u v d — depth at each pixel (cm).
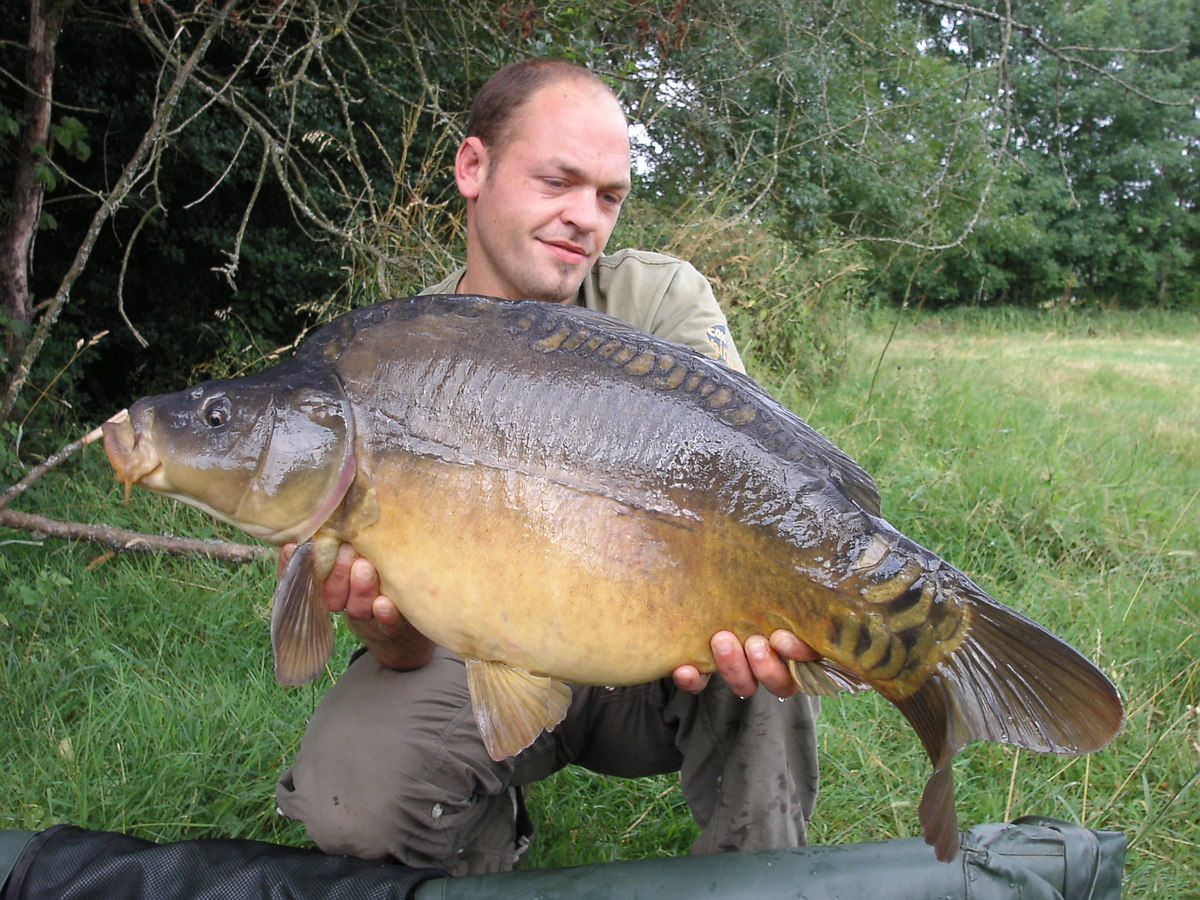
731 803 197
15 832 180
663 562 155
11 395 409
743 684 161
